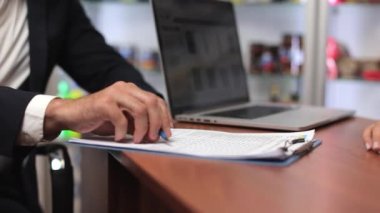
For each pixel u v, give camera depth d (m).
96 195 0.71
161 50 0.89
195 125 0.81
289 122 0.78
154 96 0.59
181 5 0.98
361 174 0.46
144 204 0.68
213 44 1.07
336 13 2.03
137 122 0.56
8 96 0.58
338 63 1.91
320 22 1.75
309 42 1.77
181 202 0.36
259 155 0.47
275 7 2.09
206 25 1.06
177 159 0.49
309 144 0.58
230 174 0.44
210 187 0.39
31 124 0.57
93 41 1.01
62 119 0.58
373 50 2.01
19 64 0.82
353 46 2.05
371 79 1.87
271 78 2.03
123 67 0.99
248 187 0.40
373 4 1.93
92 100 0.58
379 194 0.39
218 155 0.49
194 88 0.96
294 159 0.51
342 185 0.41
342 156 0.55
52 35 0.87
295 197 0.37
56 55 0.92
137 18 2.23
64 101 0.60
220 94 1.06
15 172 0.70
